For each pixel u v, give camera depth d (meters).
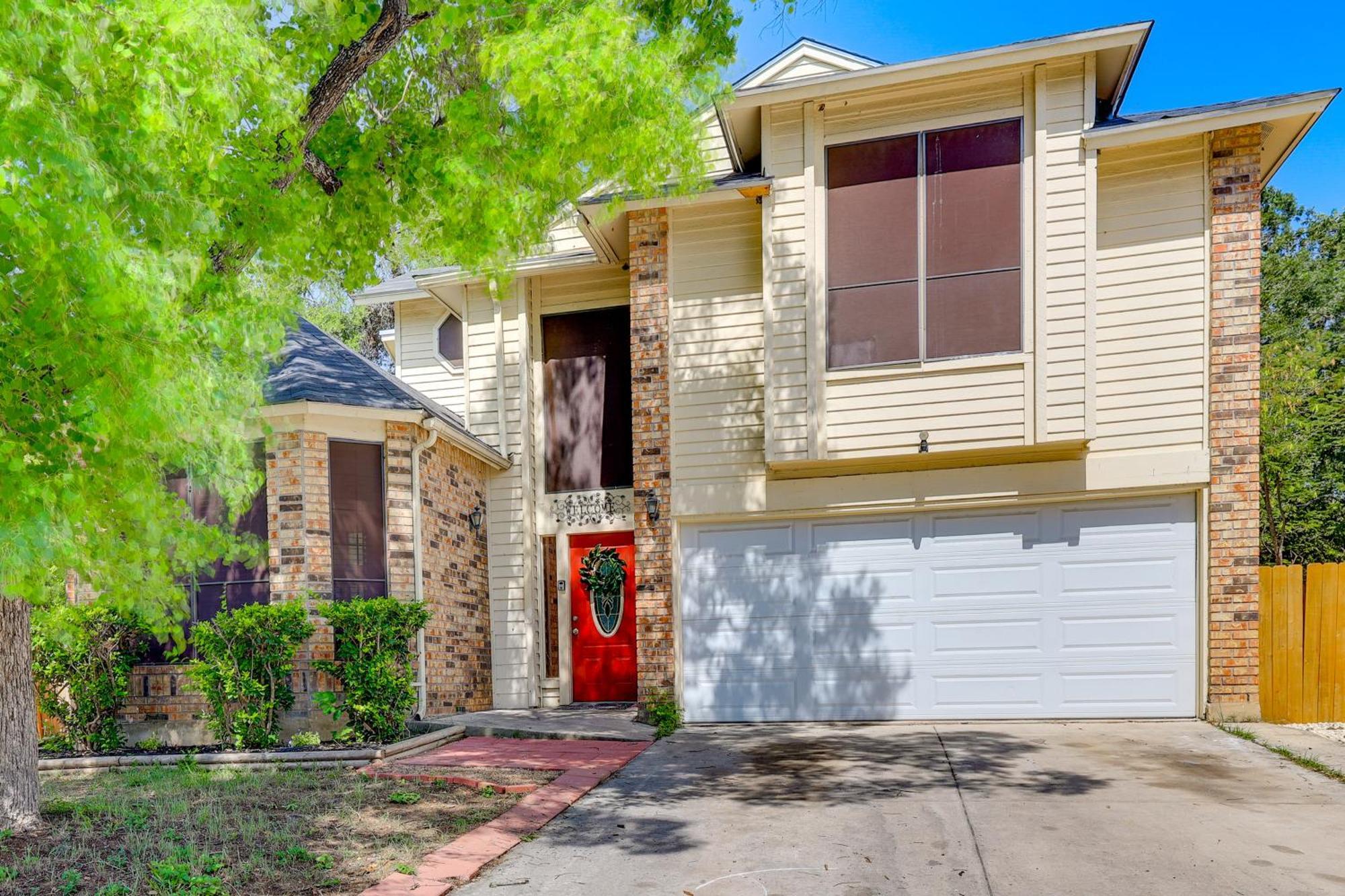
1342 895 4.06
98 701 8.29
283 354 9.68
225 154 4.83
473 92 6.47
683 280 9.49
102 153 3.39
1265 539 19.78
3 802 5.16
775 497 9.07
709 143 10.92
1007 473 8.52
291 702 8.14
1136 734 7.67
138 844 4.91
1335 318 22.45
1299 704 8.05
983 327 8.23
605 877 4.54
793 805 5.79
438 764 7.22
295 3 4.91
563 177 6.79
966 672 8.66
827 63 11.31
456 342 12.79
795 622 9.09
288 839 5.08
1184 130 7.84
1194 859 4.55
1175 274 8.21
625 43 5.67
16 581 3.35
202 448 4.34
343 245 7.25
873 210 8.55
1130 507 8.37
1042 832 5.03
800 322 8.63
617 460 11.59
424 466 9.85
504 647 11.44
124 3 3.54
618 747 7.97
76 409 3.56
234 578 8.85
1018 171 8.23
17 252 3.14
